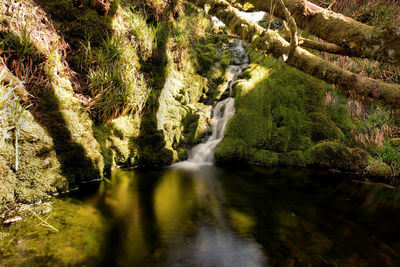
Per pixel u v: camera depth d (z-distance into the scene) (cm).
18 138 223
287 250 191
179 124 438
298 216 243
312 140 417
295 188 313
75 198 246
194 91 510
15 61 247
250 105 448
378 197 285
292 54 183
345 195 292
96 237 192
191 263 175
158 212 245
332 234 212
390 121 415
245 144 417
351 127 421
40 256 162
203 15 593
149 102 390
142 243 194
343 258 181
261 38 199
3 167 208
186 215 243
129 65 372
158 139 387
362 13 452
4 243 168
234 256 184
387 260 178
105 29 359
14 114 215
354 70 463
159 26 451
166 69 454
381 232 214
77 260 166
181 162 409
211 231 216
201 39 621
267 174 362
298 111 439
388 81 433
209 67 575
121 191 283
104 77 325
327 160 375
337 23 170
